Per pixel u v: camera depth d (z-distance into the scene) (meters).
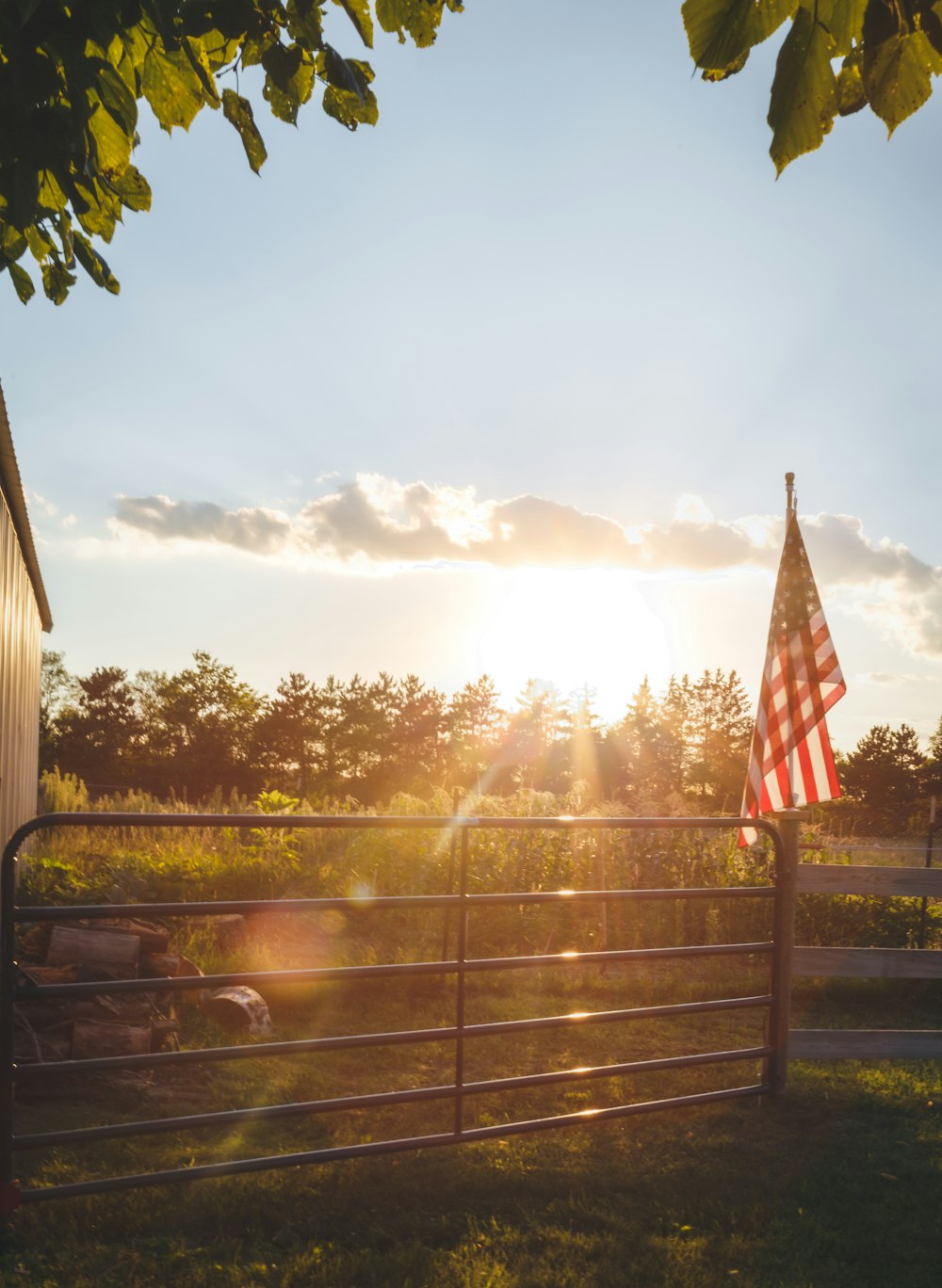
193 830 13.77
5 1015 3.50
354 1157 4.07
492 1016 6.91
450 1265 3.42
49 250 2.89
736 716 68.88
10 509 9.35
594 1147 4.58
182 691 62.38
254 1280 3.27
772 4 1.47
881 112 1.54
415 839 10.43
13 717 10.38
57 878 9.98
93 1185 3.59
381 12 2.43
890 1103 5.24
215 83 2.37
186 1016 6.42
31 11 1.88
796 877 5.38
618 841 9.91
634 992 7.74
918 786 57.03
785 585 7.72
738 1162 4.44
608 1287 3.34
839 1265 3.55
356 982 7.38
